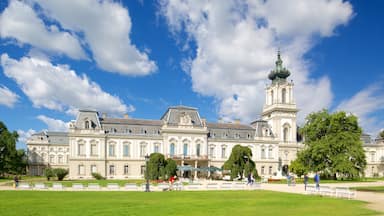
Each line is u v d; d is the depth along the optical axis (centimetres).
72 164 10281
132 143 10881
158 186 5647
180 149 11144
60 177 8725
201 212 2702
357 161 8425
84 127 10500
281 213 2652
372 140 15600
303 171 9000
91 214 2573
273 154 12225
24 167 12419
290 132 12662
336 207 3005
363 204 3212
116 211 2736
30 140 14162
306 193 4609
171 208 2930
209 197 4012
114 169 10638
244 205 3169
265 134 12281
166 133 11062
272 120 12744
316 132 9000
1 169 10669
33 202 3372
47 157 14238
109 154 10669
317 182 5091
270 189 5541
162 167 8588
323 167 8556
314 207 3011
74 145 10356
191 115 11581
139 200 3612
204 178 10562
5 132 10656
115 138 10750
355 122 8725
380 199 3684
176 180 8500
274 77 13200
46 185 5628
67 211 2728
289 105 12700
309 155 8881
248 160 9356
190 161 11031
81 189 5422
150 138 11031
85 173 10356
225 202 3419
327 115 8975
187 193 4647
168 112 11462
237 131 12144
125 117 11781
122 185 6022
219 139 11688
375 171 14662
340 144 8319
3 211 2722
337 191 3984
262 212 2711
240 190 5306
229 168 9356
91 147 10512
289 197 3972
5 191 4928
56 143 14400
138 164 10844
